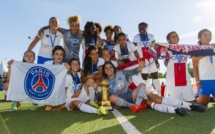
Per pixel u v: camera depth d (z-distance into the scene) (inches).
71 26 234.2
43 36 241.0
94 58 213.6
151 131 106.3
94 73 213.5
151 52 220.4
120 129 112.0
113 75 194.7
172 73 211.2
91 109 164.6
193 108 161.5
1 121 133.4
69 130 113.1
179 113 144.1
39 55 244.4
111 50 251.9
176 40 223.3
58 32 244.7
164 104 165.6
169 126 115.2
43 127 120.5
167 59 214.5
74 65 195.9
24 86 185.8
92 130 112.0
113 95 187.6
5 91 203.9
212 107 187.5
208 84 200.2
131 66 228.7
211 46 204.2
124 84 191.3
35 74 189.8
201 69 205.6
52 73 193.5
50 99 189.2
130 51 246.5
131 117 143.9
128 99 184.2
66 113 168.4
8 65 189.3
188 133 100.9
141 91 173.3
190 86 208.7
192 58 208.7
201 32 211.8
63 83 193.8
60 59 209.2
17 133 109.0
